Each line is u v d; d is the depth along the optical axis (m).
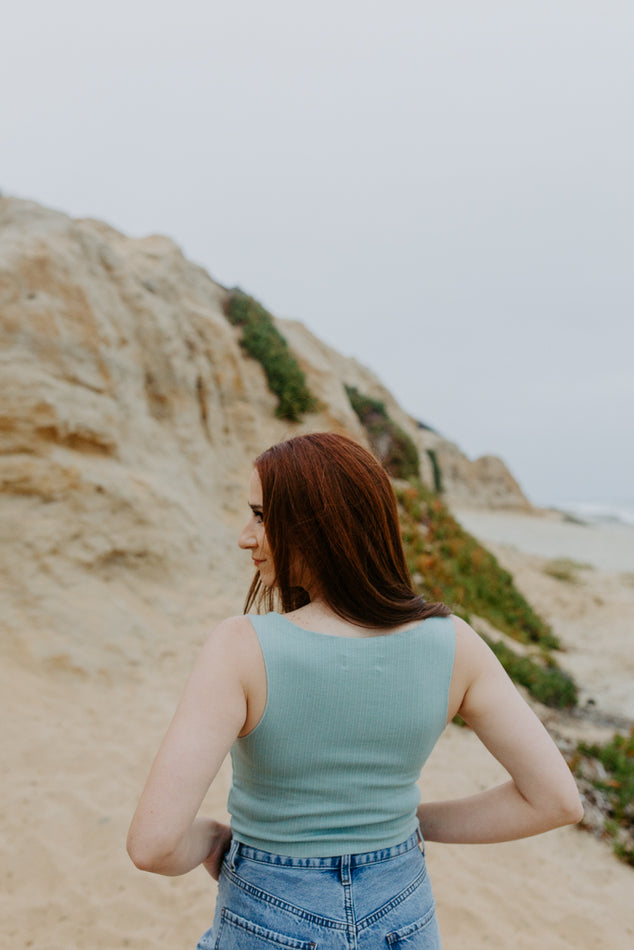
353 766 1.11
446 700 1.17
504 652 7.82
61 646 5.52
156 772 1.00
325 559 1.18
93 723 4.87
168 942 2.95
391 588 1.21
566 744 5.99
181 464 8.35
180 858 1.07
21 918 2.97
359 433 13.42
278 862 1.10
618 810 4.95
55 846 3.48
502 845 4.37
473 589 9.85
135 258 11.39
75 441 6.71
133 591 6.50
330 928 1.05
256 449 10.45
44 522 6.07
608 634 11.75
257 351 12.23
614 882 4.20
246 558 8.14
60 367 6.68
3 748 4.29
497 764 5.45
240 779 1.17
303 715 1.08
